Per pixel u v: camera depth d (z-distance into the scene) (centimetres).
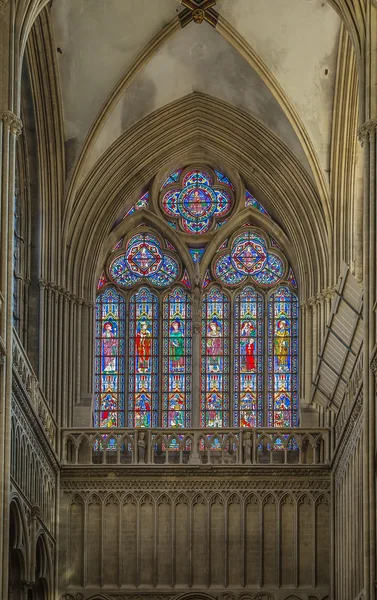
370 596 4619
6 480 4556
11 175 4750
